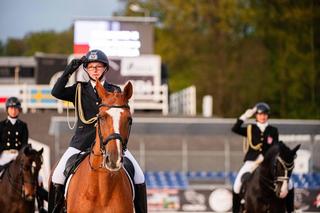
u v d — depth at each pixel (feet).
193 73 201.57
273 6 186.60
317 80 174.50
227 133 104.37
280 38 182.39
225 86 188.03
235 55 193.77
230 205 76.69
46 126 116.67
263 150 44.65
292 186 43.34
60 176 29.60
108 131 25.84
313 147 89.71
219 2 202.28
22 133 46.06
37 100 124.57
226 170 108.88
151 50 135.54
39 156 43.65
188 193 76.89
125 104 26.45
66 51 315.17
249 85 184.44
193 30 211.00
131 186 28.73
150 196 76.84
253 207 42.73
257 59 185.06
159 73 128.16
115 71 126.00
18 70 154.20
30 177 43.04
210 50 201.98
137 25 133.80
